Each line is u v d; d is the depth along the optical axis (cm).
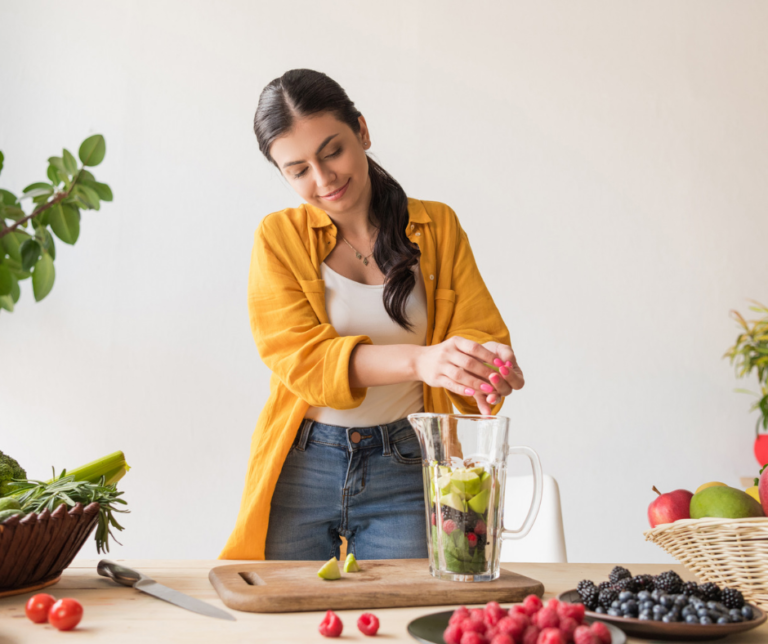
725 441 245
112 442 224
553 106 255
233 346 232
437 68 251
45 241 66
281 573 79
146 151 237
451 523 77
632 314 248
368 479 121
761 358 235
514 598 73
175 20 243
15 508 75
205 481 225
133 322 230
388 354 104
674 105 260
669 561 235
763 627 65
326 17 248
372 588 71
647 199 255
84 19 240
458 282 133
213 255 235
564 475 239
